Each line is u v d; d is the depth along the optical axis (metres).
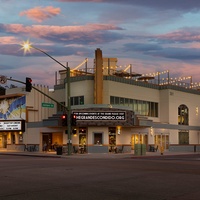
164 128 57.69
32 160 33.72
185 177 19.34
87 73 60.84
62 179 18.16
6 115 59.69
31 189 14.80
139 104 57.22
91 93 52.66
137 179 18.33
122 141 49.44
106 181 17.45
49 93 60.31
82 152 47.44
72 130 44.03
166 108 60.16
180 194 13.83
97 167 25.38
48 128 52.97
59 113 51.41
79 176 19.50
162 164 29.16
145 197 13.14
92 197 13.05
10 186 15.61
